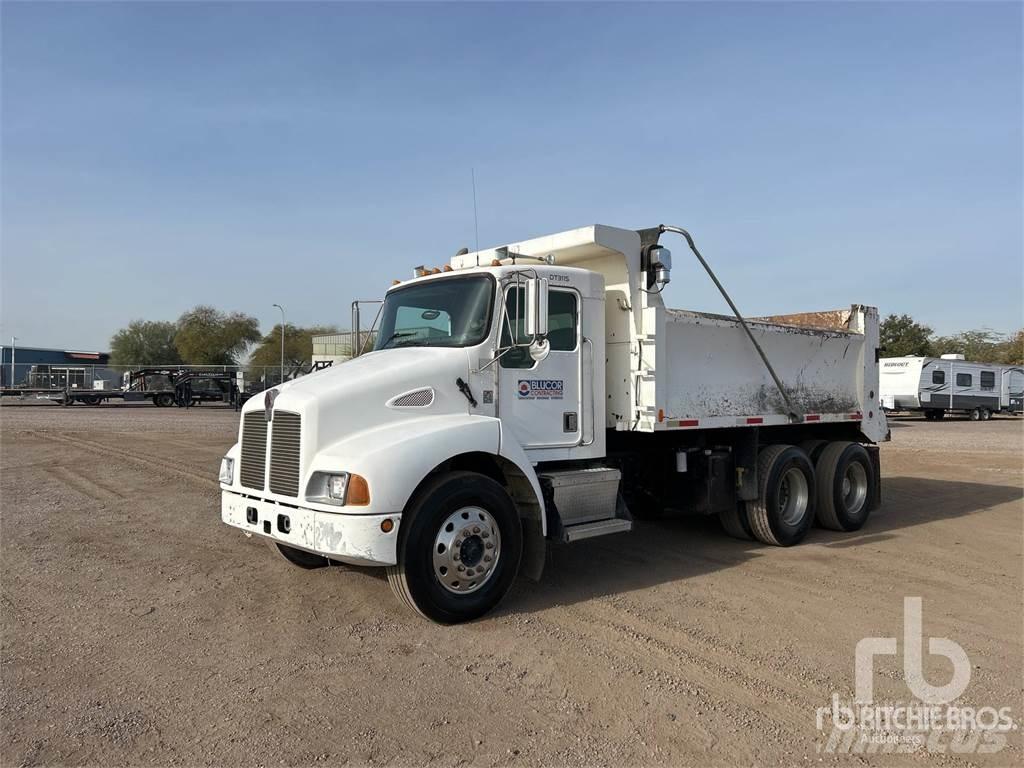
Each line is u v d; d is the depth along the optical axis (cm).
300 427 524
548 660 468
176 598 598
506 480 595
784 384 854
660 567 712
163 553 751
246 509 575
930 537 866
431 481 533
